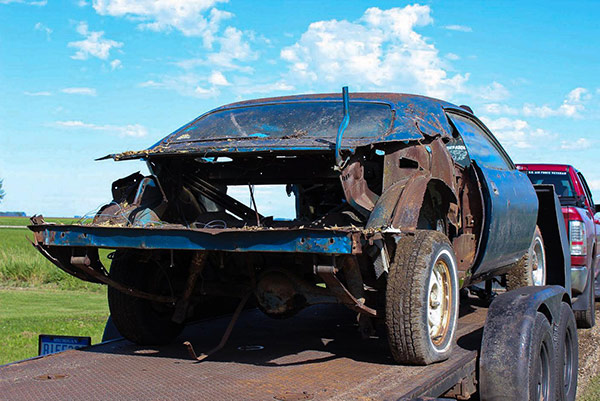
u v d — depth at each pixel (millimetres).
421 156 4535
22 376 3697
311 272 4410
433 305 4078
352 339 4969
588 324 8258
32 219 4234
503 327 3990
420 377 3580
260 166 4738
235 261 4543
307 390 3318
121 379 3617
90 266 4195
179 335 5137
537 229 6887
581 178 10195
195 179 4910
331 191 5570
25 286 16625
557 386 4543
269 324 5672
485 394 3891
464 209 5336
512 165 6590
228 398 3186
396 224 3924
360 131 4566
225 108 5320
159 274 4762
